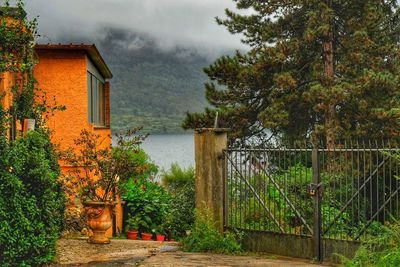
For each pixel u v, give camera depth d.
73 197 14.50
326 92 22.97
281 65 25.19
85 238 12.65
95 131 18.38
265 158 10.69
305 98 23.59
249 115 25.80
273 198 10.94
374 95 23.56
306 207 10.37
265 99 26.08
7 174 8.22
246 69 25.33
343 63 24.77
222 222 11.13
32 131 9.14
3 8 11.27
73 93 16.61
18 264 8.40
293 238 10.19
